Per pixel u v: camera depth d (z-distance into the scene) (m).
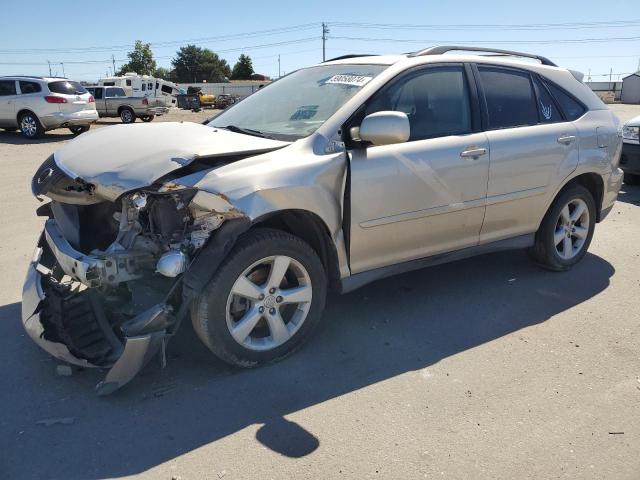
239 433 2.85
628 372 3.47
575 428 2.92
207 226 3.09
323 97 3.98
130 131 3.77
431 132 4.02
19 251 5.59
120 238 3.25
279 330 3.46
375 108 3.77
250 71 105.06
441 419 2.98
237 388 3.24
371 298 4.54
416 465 2.63
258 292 3.33
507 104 4.52
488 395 3.21
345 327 4.03
